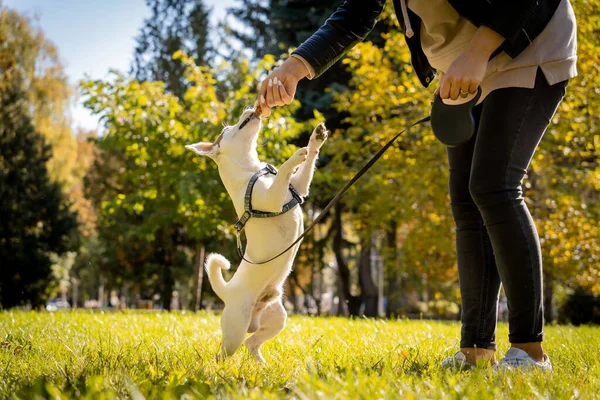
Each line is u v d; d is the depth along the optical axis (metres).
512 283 1.79
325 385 1.34
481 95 1.86
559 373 1.72
